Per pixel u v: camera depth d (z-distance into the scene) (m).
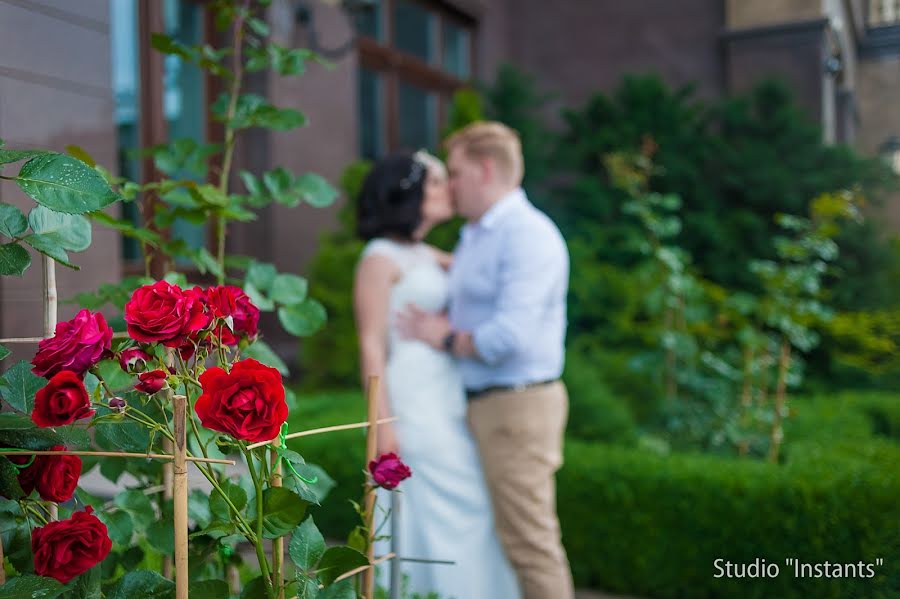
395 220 2.36
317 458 3.38
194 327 0.97
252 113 1.64
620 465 3.10
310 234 5.83
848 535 2.68
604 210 6.61
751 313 4.60
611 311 5.29
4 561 1.11
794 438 3.86
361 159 7.00
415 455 2.29
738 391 4.22
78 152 1.39
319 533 1.09
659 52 8.63
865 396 4.93
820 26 7.59
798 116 6.79
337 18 6.16
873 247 6.01
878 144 11.04
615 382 4.29
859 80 11.23
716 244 6.31
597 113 7.29
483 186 2.30
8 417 1.04
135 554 1.43
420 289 2.36
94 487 2.81
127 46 4.55
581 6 9.01
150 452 1.00
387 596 1.72
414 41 7.79
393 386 2.31
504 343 2.16
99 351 0.97
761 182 6.45
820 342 5.84
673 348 4.00
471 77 8.29
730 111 6.97
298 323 1.52
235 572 1.53
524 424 2.22
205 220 1.57
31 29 1.56
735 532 2.85
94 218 1.34
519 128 6.69
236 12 1.71
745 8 7.98
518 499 2.22
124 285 1.52
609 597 3.06
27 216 1.12
